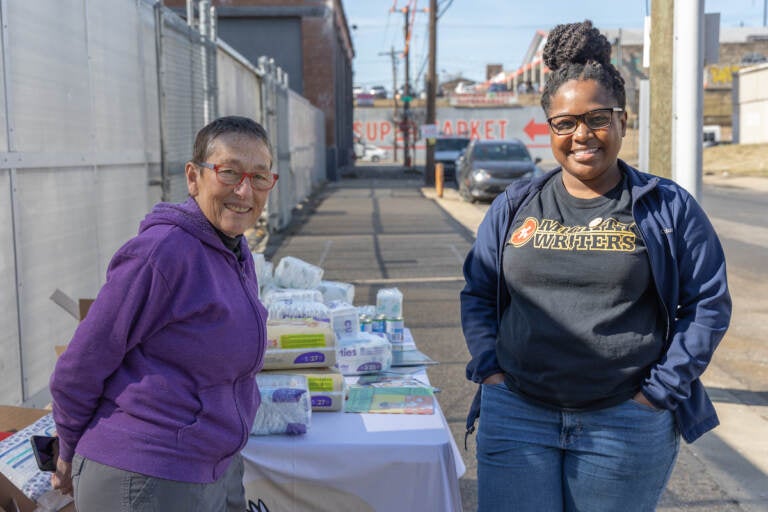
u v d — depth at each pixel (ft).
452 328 23.25
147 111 21.33
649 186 7.17
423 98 223.51
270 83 45.75
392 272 33.12
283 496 9.43
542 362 7.36
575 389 7.29
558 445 7.50
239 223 7.16
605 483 7.41
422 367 12.46
